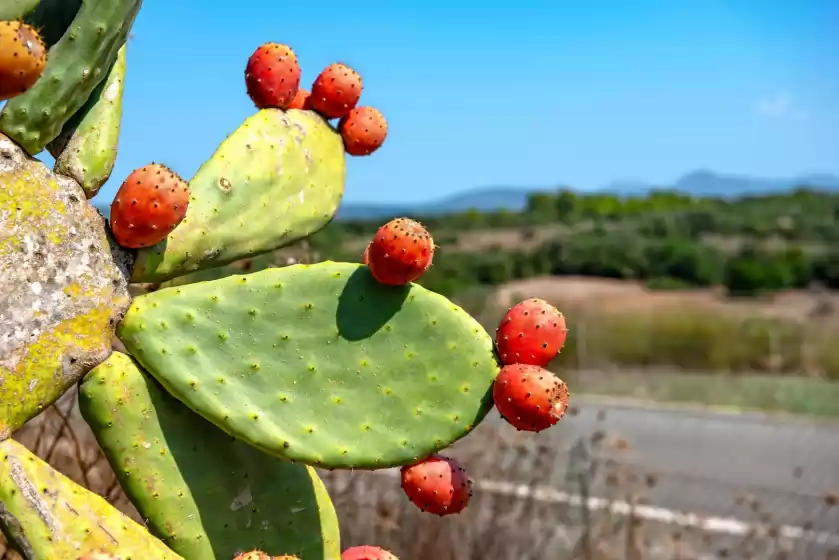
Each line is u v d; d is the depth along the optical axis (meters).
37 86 1.89
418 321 2.16
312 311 2.16
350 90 2.52
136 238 2.01
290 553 2.30
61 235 1.93
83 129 2.03
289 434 2.12
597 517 5.78
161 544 1.98
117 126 2.07
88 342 1.97
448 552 4.82
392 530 4.94
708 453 8.64
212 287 2.12
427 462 2.22
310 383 2.15
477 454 5.82
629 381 14.23
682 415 10.99
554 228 40.19
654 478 6.28
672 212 41.72
